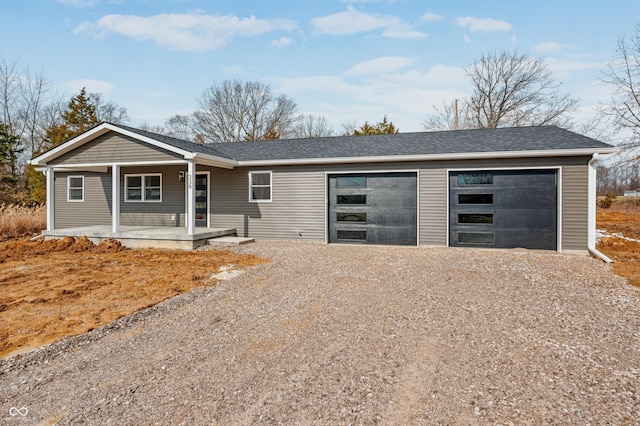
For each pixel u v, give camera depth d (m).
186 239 10.09
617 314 4.45
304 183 11.30
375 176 10.66
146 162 10.43
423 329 4.02
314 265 7.53
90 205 14.33
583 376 2.95
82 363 3.41
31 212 15.28
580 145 8.85
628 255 8.59
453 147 10.05
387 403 2.60
